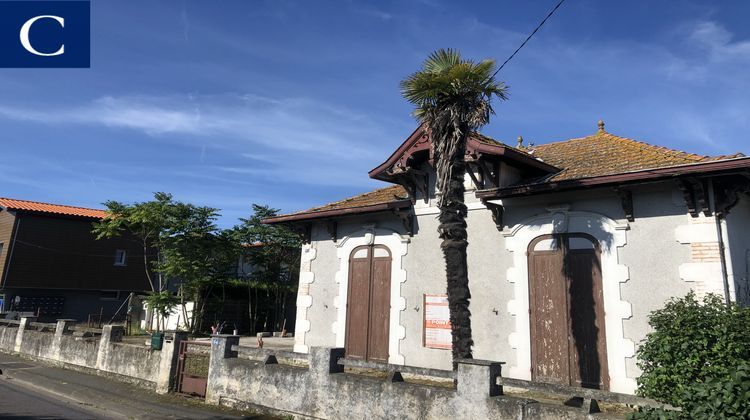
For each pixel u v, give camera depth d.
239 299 26.78
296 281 28.64
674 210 8.31
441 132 8.12
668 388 5.86
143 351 10.94
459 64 7.90
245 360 8.98
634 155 9.94
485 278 10.27
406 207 11.52
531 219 9.87
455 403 6.28
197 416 8.09
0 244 27.45
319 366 7.74
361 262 12.42
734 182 7.81
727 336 5.76
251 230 26.64
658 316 6.60
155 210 22.50
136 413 8.37
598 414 5.28
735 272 7.91
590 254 9.09
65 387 10.52
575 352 8.91
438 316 10.83
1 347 16.55
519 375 9.48
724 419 4.47
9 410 8.52
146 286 31.19
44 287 27.17
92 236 29.47
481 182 10.47
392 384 6.90
